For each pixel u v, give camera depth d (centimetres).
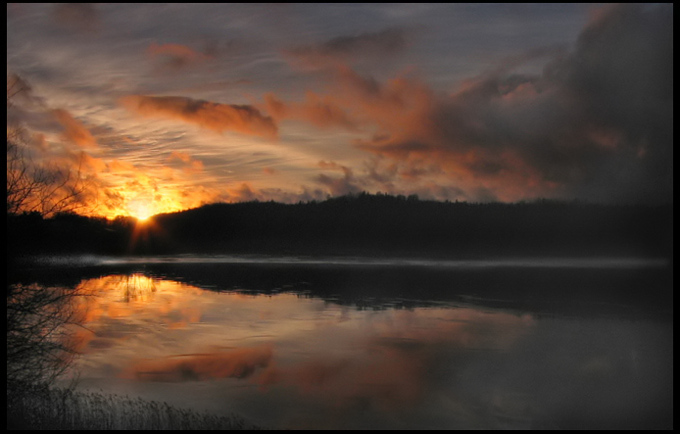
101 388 1561
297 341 2322
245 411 1414
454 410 1448
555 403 1526
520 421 1392
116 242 12619
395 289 4866
